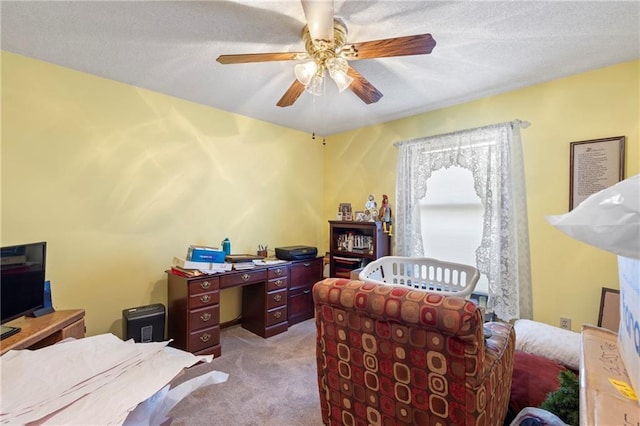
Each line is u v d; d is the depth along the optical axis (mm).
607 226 521
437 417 1146
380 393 1288
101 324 2490
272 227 3783
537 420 1197
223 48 2023
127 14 1668
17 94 2105
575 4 1575
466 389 1072
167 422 588
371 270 2215
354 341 1338
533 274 2604
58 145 2277
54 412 458
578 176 2375
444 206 3150
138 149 2680
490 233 2721
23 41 1947
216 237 3242
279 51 2066
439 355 1109
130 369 565
